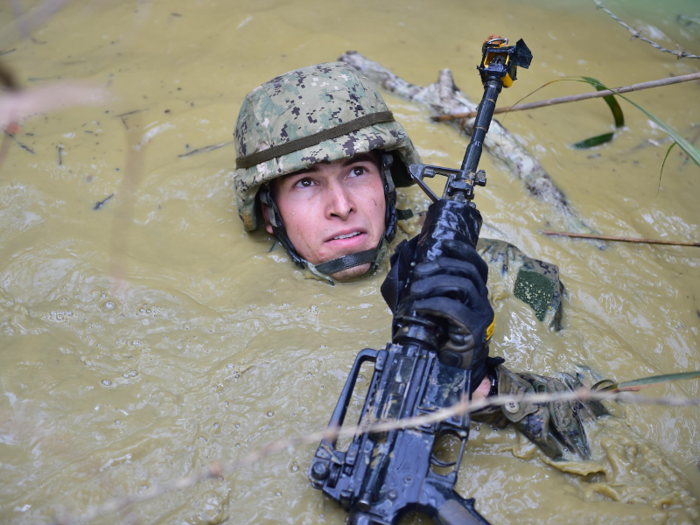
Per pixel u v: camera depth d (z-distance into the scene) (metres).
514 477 1.89
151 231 2.84
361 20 4.62
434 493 1.58
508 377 1.97
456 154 3.35
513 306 2.42
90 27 4.36
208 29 4.39
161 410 2.07
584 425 2.01
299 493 1.84
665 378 1.61
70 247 2.71
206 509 1.78
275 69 4.01
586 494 1.85
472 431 1.99
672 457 2.02
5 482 1.85
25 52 4.09
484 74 2.37
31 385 2.15
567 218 3.05
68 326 2.38
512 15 4.83
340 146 2.37
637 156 3.55
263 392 2.12
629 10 4.91
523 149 3.32
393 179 2.93
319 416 2.05
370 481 1.60
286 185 2.49
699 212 3.16
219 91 3.77
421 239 2.00
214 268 2.65
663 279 2.76
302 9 4.67
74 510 1.78
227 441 1.97
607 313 2.59
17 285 2.55
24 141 3.27
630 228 3.04
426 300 1.76
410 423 1.65
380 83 3.81
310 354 2.25
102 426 2.02
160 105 3.61
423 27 4.61
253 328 2.38
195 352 2.29
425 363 1.78
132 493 1.83
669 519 1.75
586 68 4.29
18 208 2.90
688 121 3.80
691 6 4.99
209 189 3.03
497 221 2.99
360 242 2.51
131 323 2.40
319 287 2.56
